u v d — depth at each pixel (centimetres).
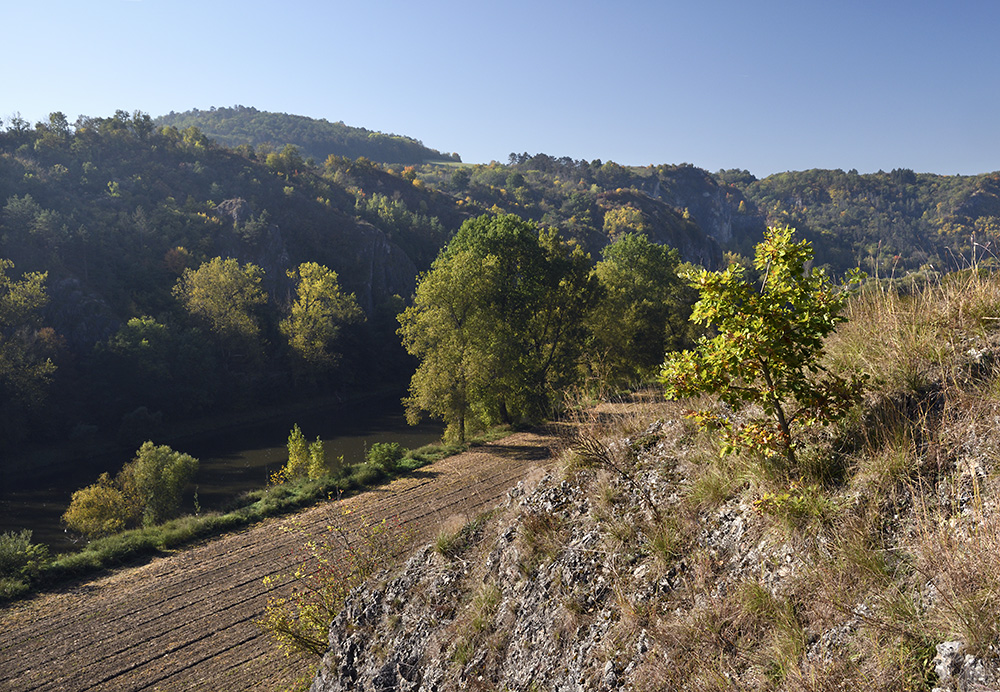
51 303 7188
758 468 475
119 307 7825
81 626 1697
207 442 5916
